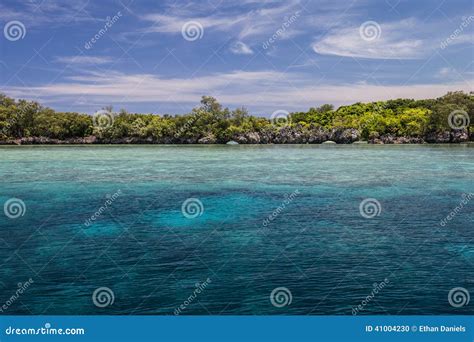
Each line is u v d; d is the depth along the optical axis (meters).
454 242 20.92
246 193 38.31
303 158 76.75
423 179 46.69
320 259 18.28
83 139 124.56
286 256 18.67
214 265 17.52
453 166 59.72
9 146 113.00
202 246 20.38
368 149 105.00
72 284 15.70
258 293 14.78
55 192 38.69
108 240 21.56
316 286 15.34
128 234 22.89
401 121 135.38
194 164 64.62
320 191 39.03
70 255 19.06
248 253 19.23
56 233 23.16
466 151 91.94
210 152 94.25
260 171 55.59
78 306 13.99
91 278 16.22
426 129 128.88
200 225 25.11
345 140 138.38
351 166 61.31
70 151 93.94
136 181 46.19
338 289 15.12
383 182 44.59
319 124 145.88
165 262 18.00
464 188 39.88
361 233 22.77
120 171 55.16
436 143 128.12
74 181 45.81
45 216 27.98
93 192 38.69
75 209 30.59
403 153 88.00
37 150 96.38
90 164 64.06
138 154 86.00
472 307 13.81
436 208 30.31
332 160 71.94
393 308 13.72
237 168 59.06
